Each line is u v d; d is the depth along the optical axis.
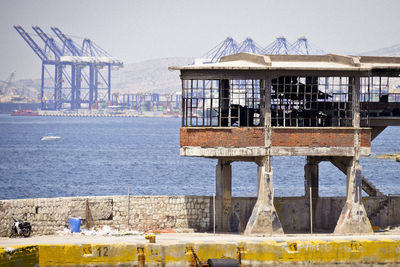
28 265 122.69
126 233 156.75
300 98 165.00
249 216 168.12
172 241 131.88
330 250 133.75
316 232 168.88
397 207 175.38
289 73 150.38
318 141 151.62
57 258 125.38
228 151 148.25
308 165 171.75
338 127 152.50
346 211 154.62
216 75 148.50
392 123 168.88
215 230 167.12
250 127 149.00
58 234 155.75
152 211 168.00
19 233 146.88
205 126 151.88
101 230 160.25
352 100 154.75
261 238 139.75
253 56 155.50
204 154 147.50
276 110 158.12
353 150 153.25
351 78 157.12
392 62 170.00
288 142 150.38
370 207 175.00
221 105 161.50
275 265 131.38
